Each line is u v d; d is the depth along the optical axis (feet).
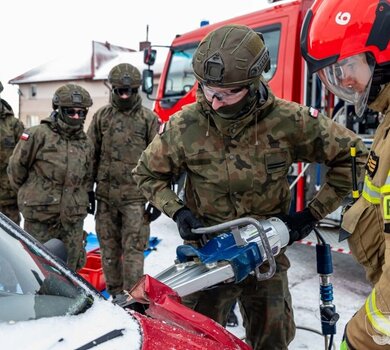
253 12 16.53
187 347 4.03
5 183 13.58
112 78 11.38
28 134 10.19
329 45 4.41
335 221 13.34
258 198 6.36
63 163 10.35
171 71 19.81
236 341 5.07
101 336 3.80
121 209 11.48
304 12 14.74
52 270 4.72
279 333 6.78
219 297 6.67
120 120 11.52
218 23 17.85
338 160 6.31
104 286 12.85
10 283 4.38
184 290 5.67
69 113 10.28
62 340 3.66
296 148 6.41
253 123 6.17
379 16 4.19
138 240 11.40
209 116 6.18
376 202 4.44
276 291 6.70
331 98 14.56
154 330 4.17
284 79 14.96
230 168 6.23
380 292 3.89
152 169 6.59
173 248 16.47
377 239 4.56
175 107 19.26
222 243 5.88
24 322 3.87
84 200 10.82
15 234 4.94
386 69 4.28
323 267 6.38
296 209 14.39
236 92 5.57
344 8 4.36
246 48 5.46
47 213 10.32
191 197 6.75
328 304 6.40
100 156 11.80
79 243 10.92
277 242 6.01
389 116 4.28
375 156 4.24
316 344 9.69
